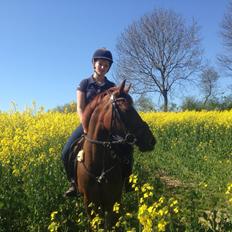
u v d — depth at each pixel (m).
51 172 3.65
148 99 18.58
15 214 3.25
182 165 6.23
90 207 2.87
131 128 2.61
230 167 5.85
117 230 2.82
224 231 2.71
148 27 20.80
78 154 2.85
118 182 2.80
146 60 20.92
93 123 2.77
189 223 2.70
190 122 9.30
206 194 3.82
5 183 3.56
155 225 2.45
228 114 10.34
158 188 4.03
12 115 7.36
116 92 2.71
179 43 20.86
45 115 7.60
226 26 20.22
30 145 4.57
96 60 2.98
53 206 3.37
